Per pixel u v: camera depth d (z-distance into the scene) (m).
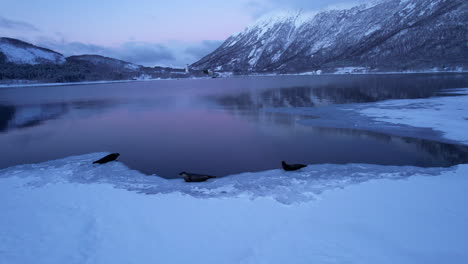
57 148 14.89
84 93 58.25
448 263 4.73
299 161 11.52
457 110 19.73
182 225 6.32
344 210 6.71
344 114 21.14
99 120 23.58
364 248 5.18
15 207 7.45
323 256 4.99
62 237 5.93
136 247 5.52
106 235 5.98
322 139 14.84
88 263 5.05
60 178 9.88
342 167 10.28
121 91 62.44
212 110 27.30
